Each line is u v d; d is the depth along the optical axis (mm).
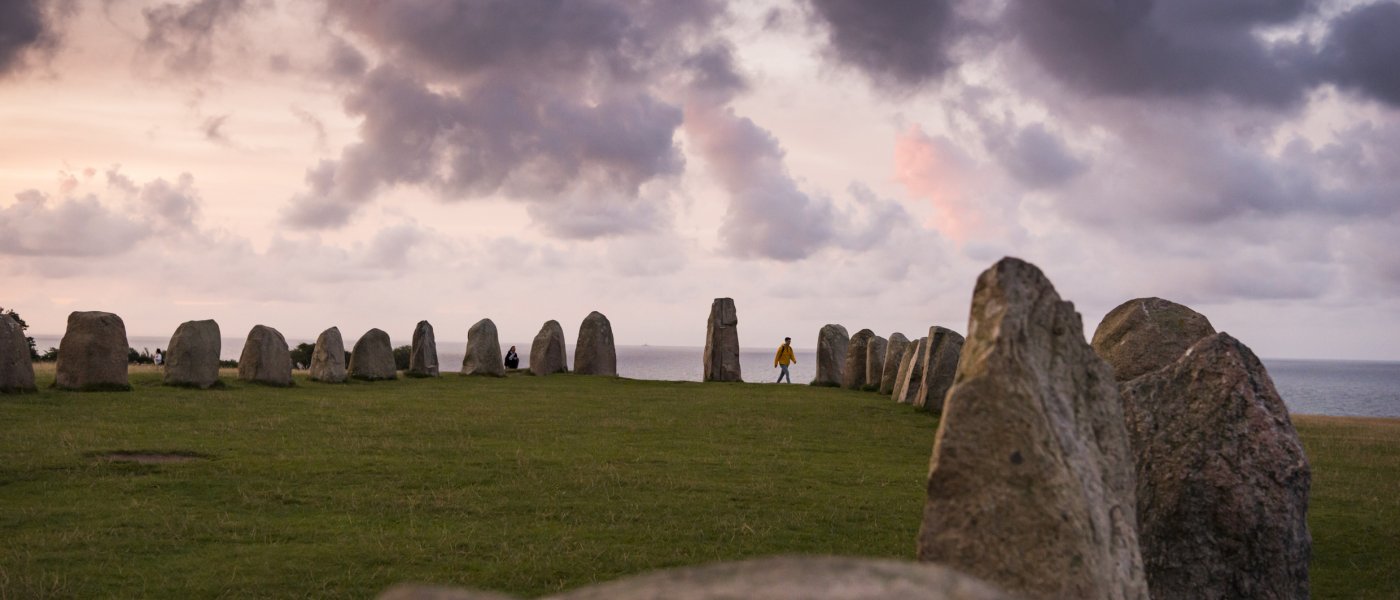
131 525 14547
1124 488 7281
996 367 6398
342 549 13516
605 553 13570
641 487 18219
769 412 31500
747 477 19656
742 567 3705
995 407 6324
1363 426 33750
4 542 13484
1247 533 10578
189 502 16203
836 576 3549
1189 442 10961
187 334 34844
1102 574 6246
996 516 6188
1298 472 10688
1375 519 16984
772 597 3373
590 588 3719
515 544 14008
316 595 11578
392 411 29375
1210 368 11203
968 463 6305
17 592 11320
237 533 14281
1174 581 10703
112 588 11680
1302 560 10602
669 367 158750
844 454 23438
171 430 23609
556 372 51344
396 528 14797
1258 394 11023
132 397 30438
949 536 6258
